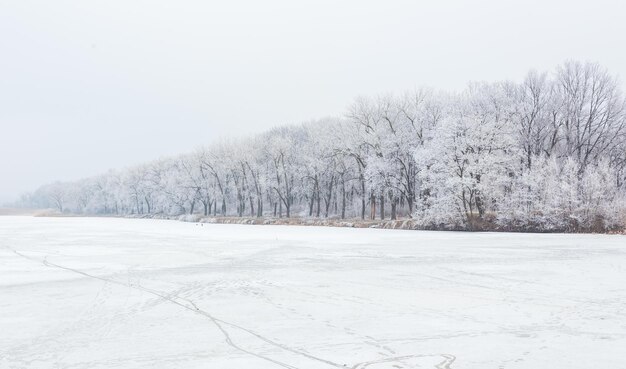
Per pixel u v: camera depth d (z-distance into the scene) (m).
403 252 25.52
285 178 77.44
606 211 40.00
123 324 10.40
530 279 16.38
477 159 46.72
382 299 13.09
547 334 9.35
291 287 15.01
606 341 8.84
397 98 59.50
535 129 51.94
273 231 47.97
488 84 55.59
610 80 51.34
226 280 16.47
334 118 81.75
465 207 46.16
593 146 49.78
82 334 9.58
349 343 8.84
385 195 58.97
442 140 47.25
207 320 10.73
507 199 44.59
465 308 11.89
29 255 25.03
